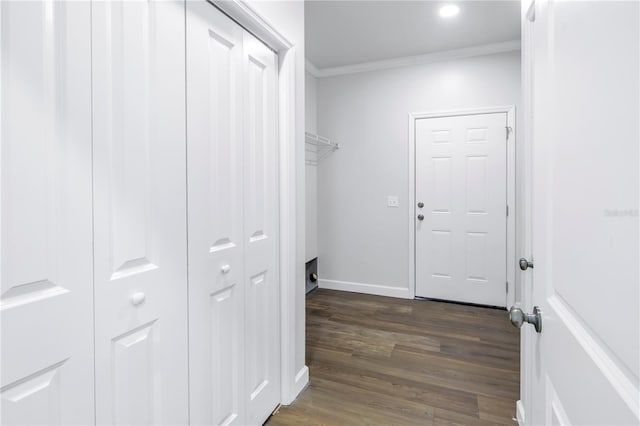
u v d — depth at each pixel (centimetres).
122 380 94
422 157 355
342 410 175
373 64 364
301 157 189
